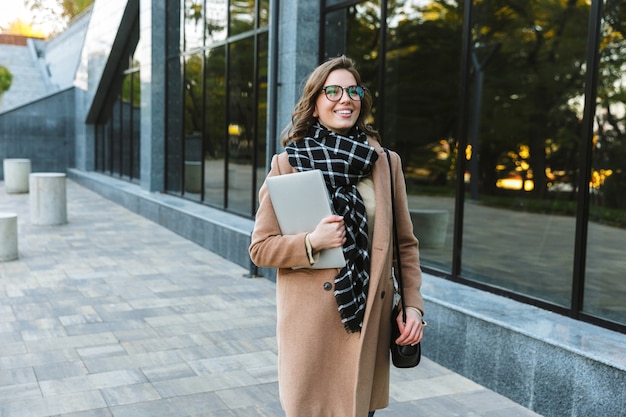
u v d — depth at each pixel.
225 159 10.48
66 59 29.94
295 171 2.27
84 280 7.59
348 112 2.26
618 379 3.53
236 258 8.68
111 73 17.28
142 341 5.42
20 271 7.99
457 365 4.71
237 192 10.16
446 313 4.82
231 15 10.23
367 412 2.26
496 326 4.36
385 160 2.35
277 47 7.89
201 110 11.50
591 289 4.59
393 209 2.34
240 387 4.46
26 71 32.44
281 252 2.18
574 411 3.79
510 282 5.33
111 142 18.34
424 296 5.09
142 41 13.31
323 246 2.14
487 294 5.21
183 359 5.00
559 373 3.89
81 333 5.60
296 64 7.74
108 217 12.81
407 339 2.29
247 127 9.72
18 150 21.47
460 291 5.32
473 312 4.60
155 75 12.88
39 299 6.71
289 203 2.20
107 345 5.30
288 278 2.29
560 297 4.88
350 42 7.43
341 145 2.23
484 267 5.64
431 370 4.77
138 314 6.23
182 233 10.71
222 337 5.56
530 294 5.02
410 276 2.38
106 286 7.32
